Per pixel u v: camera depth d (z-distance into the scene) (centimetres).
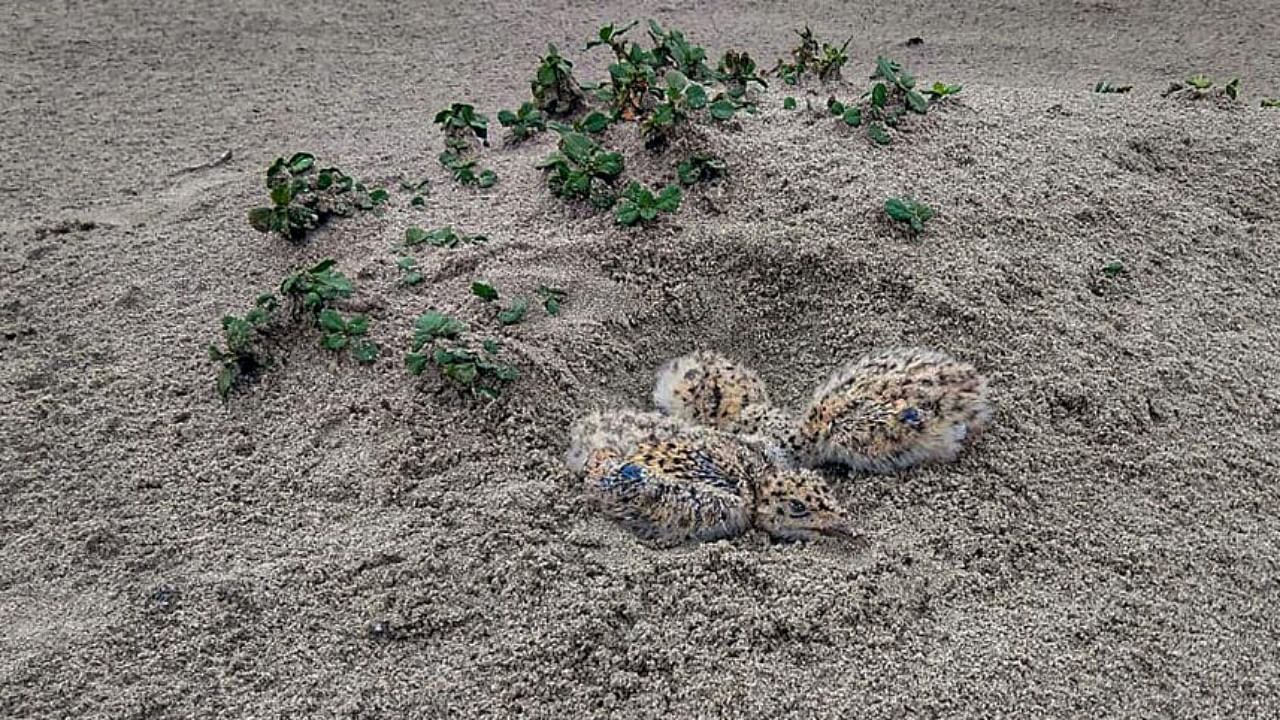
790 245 61
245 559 49
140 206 73
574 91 74
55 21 106
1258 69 96
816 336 60
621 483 50
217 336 60
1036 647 46
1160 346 58
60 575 49
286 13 109
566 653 46
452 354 54
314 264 64
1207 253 64
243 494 52
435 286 60
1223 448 54
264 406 56
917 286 60
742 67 77
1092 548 50
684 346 60
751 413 55
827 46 82
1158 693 45
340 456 53
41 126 85
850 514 51
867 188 65
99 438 55
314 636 47
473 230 65
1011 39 105
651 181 66
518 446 53
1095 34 106
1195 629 47
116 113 87
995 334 58
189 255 66
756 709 44
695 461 51
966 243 62
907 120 70
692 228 63
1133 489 52
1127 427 54
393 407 55
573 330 58
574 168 67
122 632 47
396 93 91
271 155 80
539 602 47
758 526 51
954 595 48
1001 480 52
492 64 98
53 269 65
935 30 107
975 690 45
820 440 53
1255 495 52
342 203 67
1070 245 63
